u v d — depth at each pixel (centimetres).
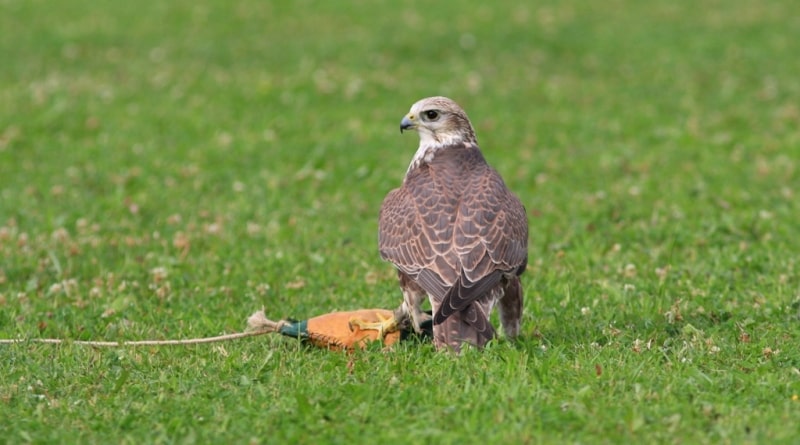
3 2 3703
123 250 1505
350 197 1827
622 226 1612
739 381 956
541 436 840
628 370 970
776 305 1190
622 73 2952
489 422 862
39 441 863
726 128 2342
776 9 3756
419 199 1090
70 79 2736
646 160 2050
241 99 2553
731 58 3109
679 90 2741
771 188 1838
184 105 2484
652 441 833
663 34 3400
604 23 3562
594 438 839
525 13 3675
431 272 1030
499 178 1131
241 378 975
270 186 1867
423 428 864
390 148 2161
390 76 2839
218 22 3491
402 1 3822
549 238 1559
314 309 1246
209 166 2014
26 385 985
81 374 1013
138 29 3375
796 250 1449
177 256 1478
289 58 3020
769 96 2670
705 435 843
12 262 1442
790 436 829
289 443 848
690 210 1681
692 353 1035
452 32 3381
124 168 1989
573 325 1159
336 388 943
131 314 1223
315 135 2252
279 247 1516
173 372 1009
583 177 1947
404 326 1095
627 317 1176
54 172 1962
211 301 1277
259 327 1097
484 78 2861
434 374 970
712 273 1338
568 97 2658
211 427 883
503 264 1043
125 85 2670
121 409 920
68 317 1211
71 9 3628
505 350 1017
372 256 1474
